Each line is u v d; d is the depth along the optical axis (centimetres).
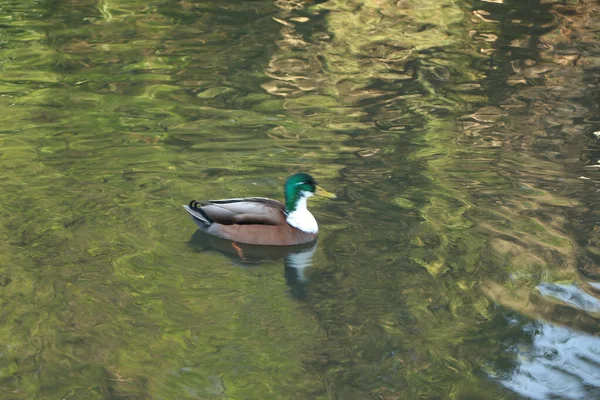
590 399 791
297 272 1016
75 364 828
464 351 861
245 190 1220
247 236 1092
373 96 1619
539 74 1733
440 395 794
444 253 1052
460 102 1591
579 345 873
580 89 1644
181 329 890
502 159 1338
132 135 1411
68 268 1000
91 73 1709
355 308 936
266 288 978
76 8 2139
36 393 783
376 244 1078
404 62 1809
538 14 2130
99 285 968
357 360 845
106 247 1052
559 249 1062
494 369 834
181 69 1738
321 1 2228
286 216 1104
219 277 1003
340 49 1878
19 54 1812
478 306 939
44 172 1254
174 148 1362
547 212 1160
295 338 880
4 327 882
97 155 1324
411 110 1552
